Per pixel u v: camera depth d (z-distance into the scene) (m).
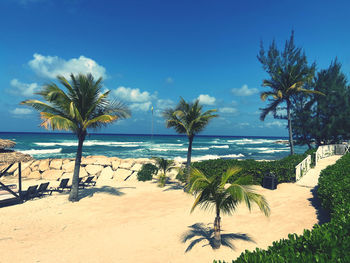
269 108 21.91
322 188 6.40
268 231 5.79
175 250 5.11
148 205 9.11
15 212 8.26
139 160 19.22
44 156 33.06
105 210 8.52
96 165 17.12
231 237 5.58
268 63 21.73
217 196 5.00
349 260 2.00
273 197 8.91
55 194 11.02
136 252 5.10
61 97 9.41
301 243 2.59
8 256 4.98
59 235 6.23
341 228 2.85
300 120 23.34
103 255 5.01
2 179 15.39
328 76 22.59
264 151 54.78
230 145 75.00
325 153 19.11
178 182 14.29
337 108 22.03
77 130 9.77
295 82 20.12
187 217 7.45
